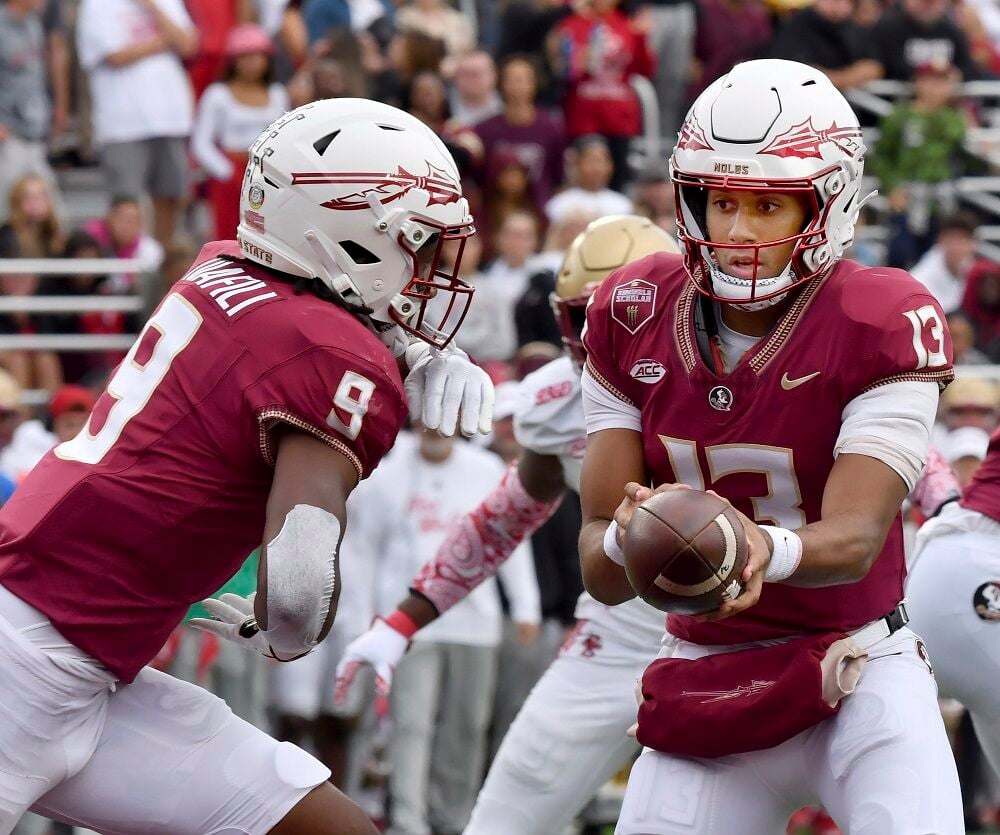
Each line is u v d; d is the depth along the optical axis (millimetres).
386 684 14539
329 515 10242
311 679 21000
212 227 30672
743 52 36531
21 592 10625
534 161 30438
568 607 22344
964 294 30250
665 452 10906
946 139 33375
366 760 22031
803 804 11219
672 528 9484
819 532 9875
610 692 14414
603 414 11164
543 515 14836
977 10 41125
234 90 30188
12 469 21734
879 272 10633
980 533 13438
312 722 21156
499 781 14703
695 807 10914
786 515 10797
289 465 10352
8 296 27250
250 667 20734
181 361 10734
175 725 11148
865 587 10867
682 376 10758
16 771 10609
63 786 11055
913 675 10805
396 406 10625
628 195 33281
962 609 13336
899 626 11055
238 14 32438
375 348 10625
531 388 14625
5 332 27172
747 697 10719
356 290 10945
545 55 33844
